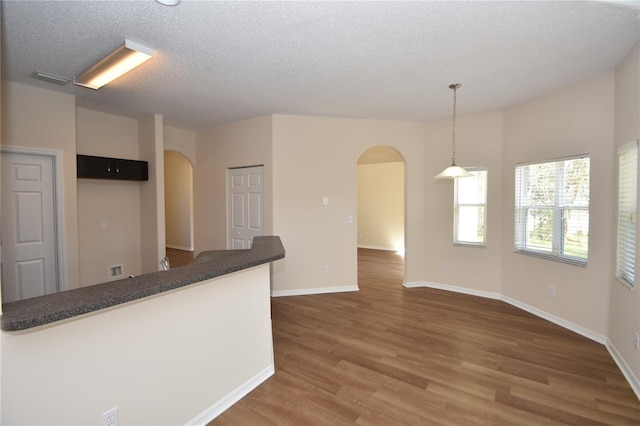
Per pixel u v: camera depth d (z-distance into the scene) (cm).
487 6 192
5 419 117
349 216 460
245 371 221
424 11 196
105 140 425
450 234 457
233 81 310
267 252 236
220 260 208
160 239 448
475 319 354
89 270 420
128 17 201
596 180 295
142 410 160
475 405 208
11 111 307
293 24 211
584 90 306
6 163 314
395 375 242
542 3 188
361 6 191
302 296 439
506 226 407
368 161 823
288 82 313
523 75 294
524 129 375
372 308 390
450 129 450
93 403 141
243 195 473
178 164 814
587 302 306
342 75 295
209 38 228
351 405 208
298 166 439
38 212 334
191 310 184
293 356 272
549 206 352
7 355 116
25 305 126
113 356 148
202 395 191
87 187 416
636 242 229
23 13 195
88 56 256
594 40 231
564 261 327
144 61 253
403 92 340
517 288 393
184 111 414
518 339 304
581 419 194
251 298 227
